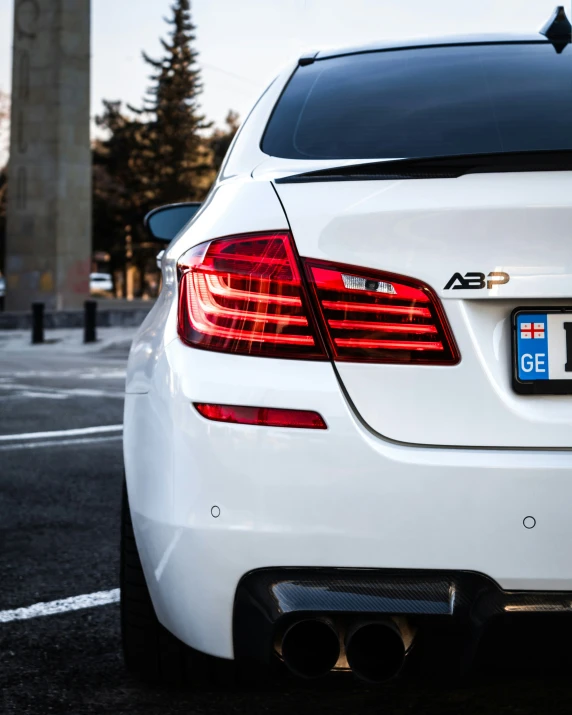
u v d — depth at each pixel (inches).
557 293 85.9
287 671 117.6
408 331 87.0
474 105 112.3
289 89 123.0
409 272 87.3
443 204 87.5
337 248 89.1
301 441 86.9
